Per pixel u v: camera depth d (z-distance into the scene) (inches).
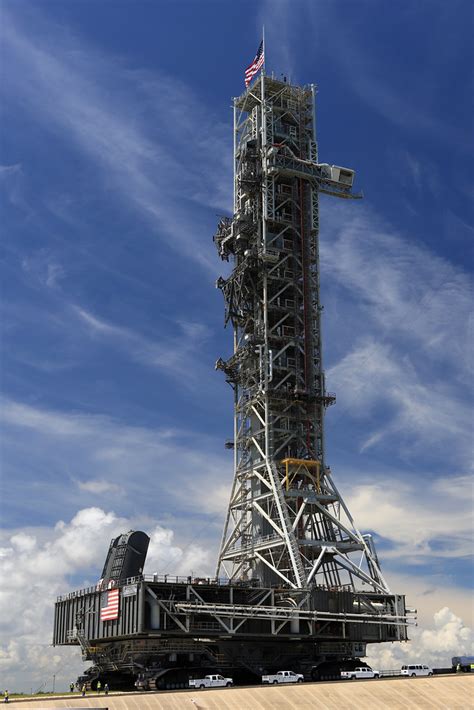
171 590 4569.4
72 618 5118.1
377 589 5201.8
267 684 4212.6
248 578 5521.7
